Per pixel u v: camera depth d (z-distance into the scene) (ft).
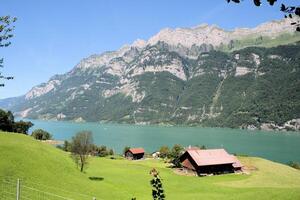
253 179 367.45
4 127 533.14
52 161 260.62
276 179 371.97
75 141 306.14
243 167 426.92
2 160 221.05
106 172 342.03
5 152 235.81
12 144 260.62
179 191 278.46
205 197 246.88
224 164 402.93
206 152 414.41
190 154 402.52
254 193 225.35
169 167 437.99
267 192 221.87
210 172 398.01
